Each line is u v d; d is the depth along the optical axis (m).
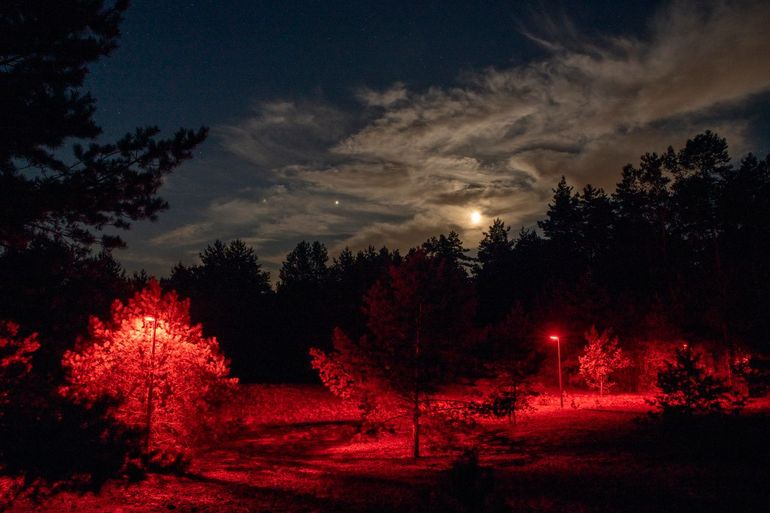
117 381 16.11
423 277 20.61
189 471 17.16
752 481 12.69
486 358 21.44
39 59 12.98
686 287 41.97
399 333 20.28
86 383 15.95
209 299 56.69
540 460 17.77
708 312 35.72
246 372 54.84
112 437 7.99
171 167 15.05
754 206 54.41
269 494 13.82
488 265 97.88
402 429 28.91
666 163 64.38
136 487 14.15
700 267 53.12
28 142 12.84
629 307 46.22
